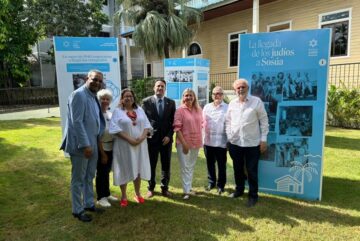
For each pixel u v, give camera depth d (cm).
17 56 1792
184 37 1369
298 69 421
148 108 442
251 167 417
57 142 829
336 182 491
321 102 415
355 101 952
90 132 366
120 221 375
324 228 350
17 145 793
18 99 1895
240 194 446
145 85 1464
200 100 840
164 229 354
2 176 548
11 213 399
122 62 2466
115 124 393
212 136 452
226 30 1505
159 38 1325
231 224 363
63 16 1972
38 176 548
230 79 1498
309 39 411
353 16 1042
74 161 363
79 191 374
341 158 618
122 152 401
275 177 452
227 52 1510
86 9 2072
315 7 1154
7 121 1252
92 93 371
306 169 432
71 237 340
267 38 433
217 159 459
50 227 363
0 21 1584
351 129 948
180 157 439
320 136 421
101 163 407
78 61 610
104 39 618
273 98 439
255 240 328
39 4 1919
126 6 1416
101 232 350
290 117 433
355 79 1043
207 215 387
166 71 854
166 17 1380
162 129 439
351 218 372
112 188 488
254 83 448
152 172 451
